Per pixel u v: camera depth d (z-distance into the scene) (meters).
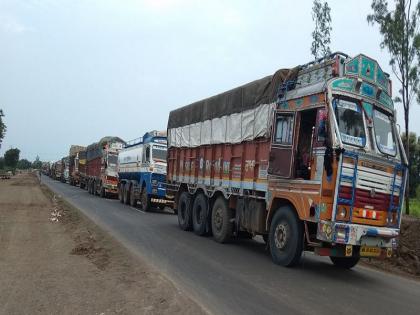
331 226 8.54
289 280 8.52
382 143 9.59
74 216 16.83
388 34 19.75
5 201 23.22
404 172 9.81
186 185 16.28
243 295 7.21
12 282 7.05
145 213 21.77
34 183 51.88
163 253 10.72
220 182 13.36
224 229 12.89
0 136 71.19
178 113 17.38
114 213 20.47
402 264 11.45
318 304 6.95
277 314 6.29
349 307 6.91
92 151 40.03
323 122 8.98
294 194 9.61
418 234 14.18
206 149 14.57
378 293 8.08
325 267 10.34
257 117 11.45
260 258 10.79
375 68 9.80
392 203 9.45
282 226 9.91
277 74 10.80
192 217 15.31
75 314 5.69
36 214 17.22
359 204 8.86
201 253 11.03
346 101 9.17
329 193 8.67
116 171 33.06
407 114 19.52
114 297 6.43
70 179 59.41
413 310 7.07
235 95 12.84
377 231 8.90
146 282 7.29
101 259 9.16
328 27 21.05
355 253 8.95
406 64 19.47
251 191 11.60
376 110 9.68
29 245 10.45
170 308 5.97
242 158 12.14
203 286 7.68
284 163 9.94
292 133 9.84
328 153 8.75
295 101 10.00
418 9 19.52
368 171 9.00
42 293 6.52
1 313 5.65
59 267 8.23
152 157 22.78
